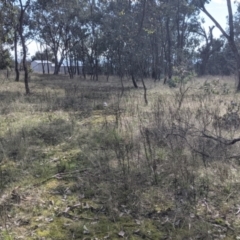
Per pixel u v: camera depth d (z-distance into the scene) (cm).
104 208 351
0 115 821
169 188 387
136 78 2378
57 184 410
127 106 905
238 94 1090
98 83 2306
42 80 2558
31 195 380
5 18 1055
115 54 2111
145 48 2005
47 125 687
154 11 1466
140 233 306
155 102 912
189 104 804
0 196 376
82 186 399
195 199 362
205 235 297
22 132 628
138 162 452
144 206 352
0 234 303
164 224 320
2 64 2302
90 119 775
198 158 461
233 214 333
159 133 550
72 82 2339
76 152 528
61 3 1936
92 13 2830
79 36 3531
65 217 335
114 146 524
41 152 533
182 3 1798
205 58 3419
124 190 385
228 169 427
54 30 3769
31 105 977
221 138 511
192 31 3234
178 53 2275
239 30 2402
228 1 934
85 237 300
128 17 1476
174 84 965
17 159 499
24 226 318
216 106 725
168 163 445
